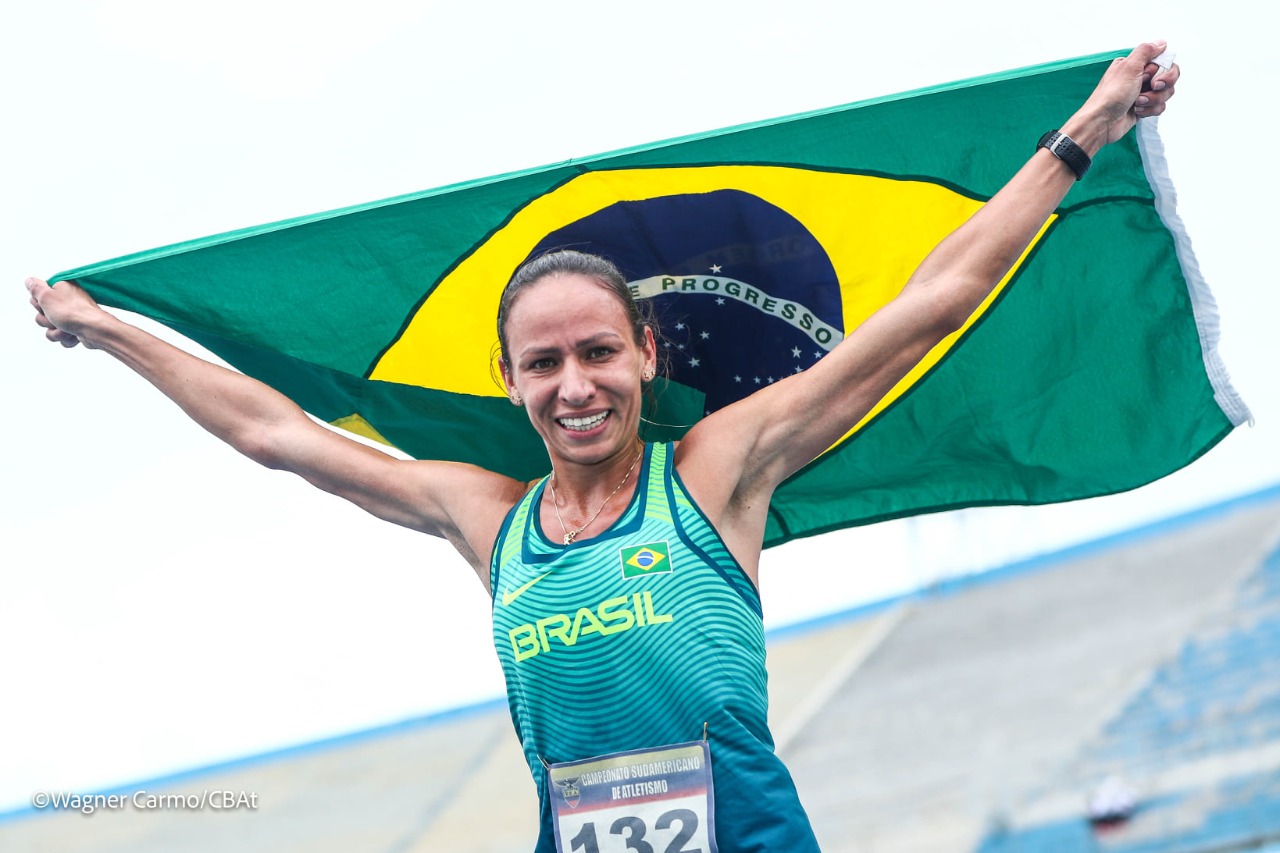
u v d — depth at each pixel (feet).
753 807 21.52
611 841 21.97
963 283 23.90
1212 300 27.71
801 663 178.60
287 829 166.50
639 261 28.76
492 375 29.73
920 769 139.74
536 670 22.57
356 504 26.32
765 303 29.14
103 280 28.09
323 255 27.99
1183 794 117.80
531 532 23.32
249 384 27.32
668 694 21.97
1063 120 26.35
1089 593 165.78
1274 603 145.89
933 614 176.04
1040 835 120.16
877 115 26.00
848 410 23.72
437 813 164.14
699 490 23.09
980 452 29.68
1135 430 28.94
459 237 27.96
